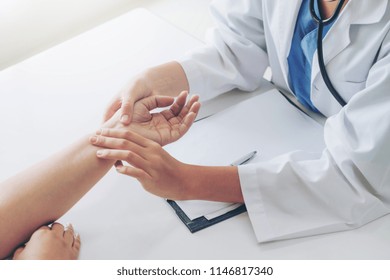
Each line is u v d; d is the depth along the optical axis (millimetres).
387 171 691
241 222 708
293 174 726
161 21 1164
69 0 1671
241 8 951
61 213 701
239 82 953
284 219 708
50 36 1696
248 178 728
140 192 752
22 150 841
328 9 782
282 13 852
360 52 757
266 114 886
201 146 824
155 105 833
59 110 921
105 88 967
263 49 1002
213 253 663
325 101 863
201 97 939
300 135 840
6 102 948
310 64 839
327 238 689
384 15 725
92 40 1112
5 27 1562
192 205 727
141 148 709
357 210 703
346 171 708
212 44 988
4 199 674
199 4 1852
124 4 1848
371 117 679
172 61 928
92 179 721
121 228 700
